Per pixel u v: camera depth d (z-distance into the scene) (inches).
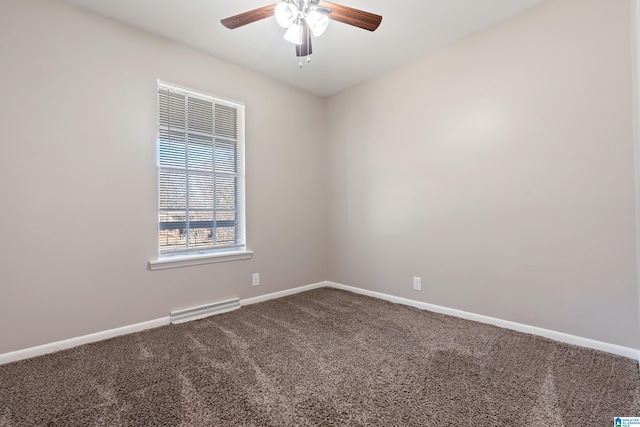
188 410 55.1
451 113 105.4
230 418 52.9
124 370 69.6
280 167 133.7
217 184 114.7
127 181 92.0
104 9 85.2
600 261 77.7
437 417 53.1
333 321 102.0
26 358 75.2
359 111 136.5
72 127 82.4
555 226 84.4
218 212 114.9
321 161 151.6
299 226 141.3
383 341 85.5
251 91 123.2
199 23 92.2
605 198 76.7
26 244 76.0
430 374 67.6
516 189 91.2
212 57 111.3
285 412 54.6
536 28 86.4
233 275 117.1
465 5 85.7
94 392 60.9
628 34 73.0
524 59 88.7
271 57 113.0
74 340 82.4
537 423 51.4
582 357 74.3
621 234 74.7
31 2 76.9
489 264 97.4
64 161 81.2
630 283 73.9
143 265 95.0
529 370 68.7
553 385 62.7
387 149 125.9
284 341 85.8
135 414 54.1
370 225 133.3
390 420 52.5
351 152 140.5
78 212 83.4
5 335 73.4
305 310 113.8
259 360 74.4
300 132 141.9
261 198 126.7
